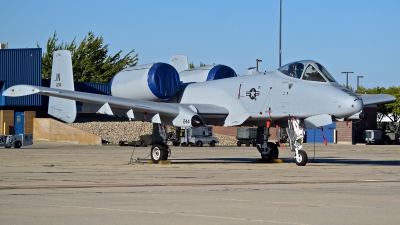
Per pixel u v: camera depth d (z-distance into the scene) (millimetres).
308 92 33188
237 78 37344
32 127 85875
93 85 93562
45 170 30359
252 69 38000
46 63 140125
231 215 14594
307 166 34188
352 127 100625
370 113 105250
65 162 38406
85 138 79625
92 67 134000
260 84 35531
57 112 38750
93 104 34875
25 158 43812
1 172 28797
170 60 47688
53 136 83000
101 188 21016
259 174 27812
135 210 15375
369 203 16922
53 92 32500
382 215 14672
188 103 38625
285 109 34156
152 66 38500
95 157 45875
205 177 25969
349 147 81750
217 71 41031
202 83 39094
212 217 14266
